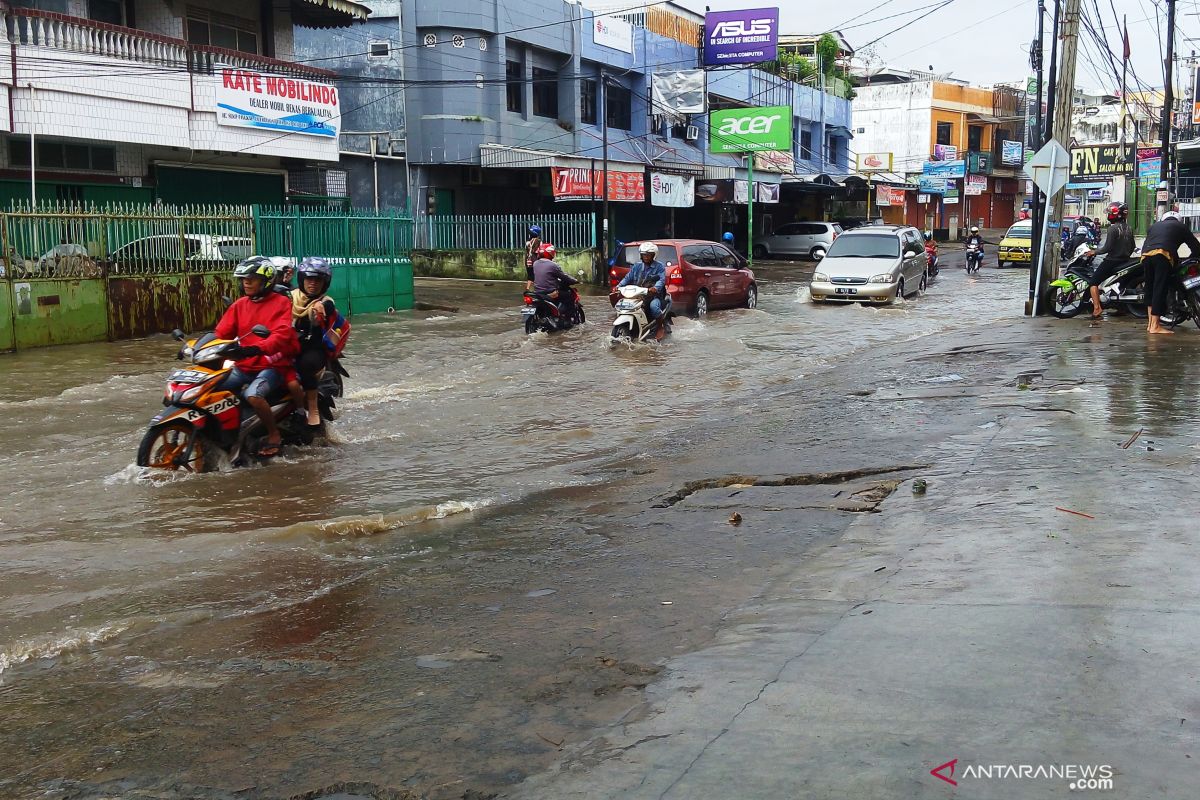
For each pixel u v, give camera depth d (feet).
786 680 11.44
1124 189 155.43
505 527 19.93
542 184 107.04
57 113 62.18
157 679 13.02
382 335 56.24
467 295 81.30
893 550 16.31
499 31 102.58
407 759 10.38
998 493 19.30
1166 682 10.80
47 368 43.57
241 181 81.97
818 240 139.85
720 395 36.52
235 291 59.06
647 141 129.18
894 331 56.90
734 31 131.03
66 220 50.88
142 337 54.29
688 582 15.85
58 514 21.67
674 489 22.13
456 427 31.01
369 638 14.15
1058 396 29.66
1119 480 19.58
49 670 13.50
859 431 27.07
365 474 25.13
